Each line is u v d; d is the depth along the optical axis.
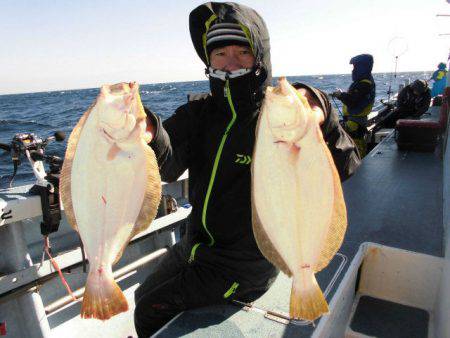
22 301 2.41
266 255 1.57
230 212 1.96
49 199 2.31
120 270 2.94
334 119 1.75
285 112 1.46
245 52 1.97
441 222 2.91
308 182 1.47
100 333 2.78
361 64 5.79
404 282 2.24
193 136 2.11
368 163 4.88
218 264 1.98
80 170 1.52
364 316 2.14
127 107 1.49
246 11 1.89
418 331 2.03
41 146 2.38
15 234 2.32
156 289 2.07
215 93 2.05
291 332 1.80
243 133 1.95
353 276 2.13
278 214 1.51
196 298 1.97
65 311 2.73
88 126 1.53
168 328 1.86
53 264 2.45
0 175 8.88
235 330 1.83
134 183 1.52
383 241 2.63
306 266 1.49
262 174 1.50
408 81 9.97
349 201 3.48
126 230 1.53
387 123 8.20
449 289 1.69
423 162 4.80
